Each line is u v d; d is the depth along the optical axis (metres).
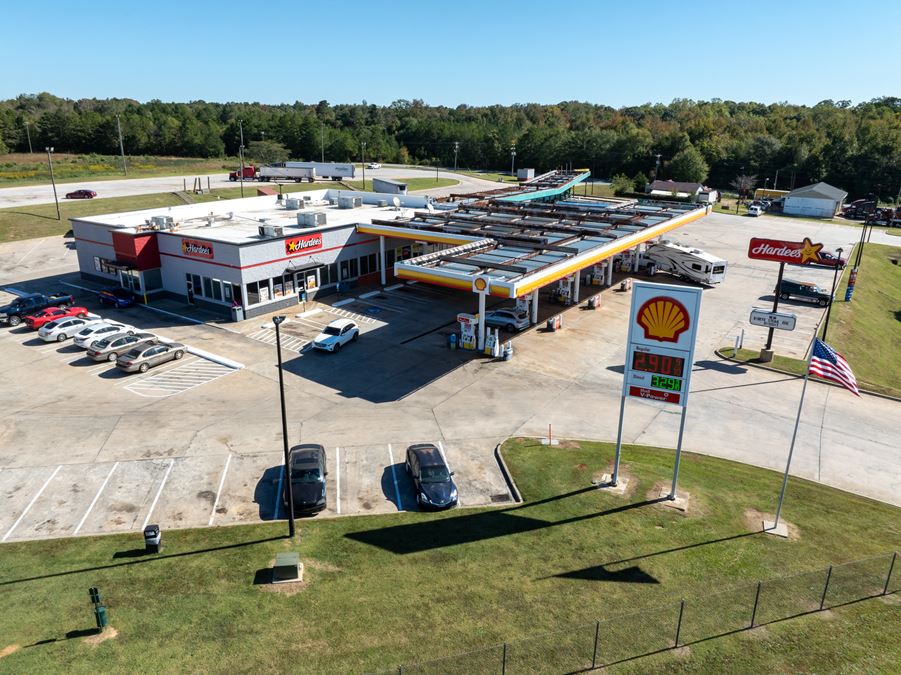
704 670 14.88
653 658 15.26
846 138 134.38
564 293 48.38
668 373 21.66
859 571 18.72
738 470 25.52
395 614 16.80
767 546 20.06
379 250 54.56
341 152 171.88
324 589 17.81
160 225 47.81
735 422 30.16
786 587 17.94
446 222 54.00
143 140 161.62
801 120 194.62
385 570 18.75
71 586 17.83
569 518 21.66
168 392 31.86
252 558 19.30
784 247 35.41
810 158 136.50
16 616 16.50
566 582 18.19
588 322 44.19
